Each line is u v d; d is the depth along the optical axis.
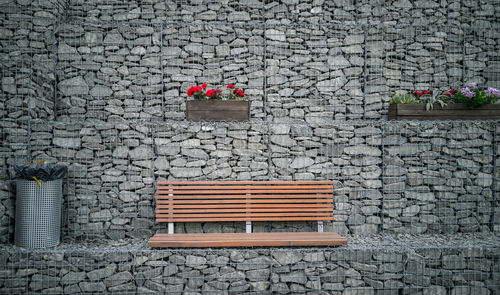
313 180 4.46
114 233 4.28
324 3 5.24
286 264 3.71
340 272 3.72
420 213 4.48
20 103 4.18
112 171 4.30
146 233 4.33
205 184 4.25
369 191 4.48
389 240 4.14
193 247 3.73
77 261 3.58
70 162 4.27
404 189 4.45
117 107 4.81
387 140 4.48
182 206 4.21
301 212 4.32
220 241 3.67
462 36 5.24
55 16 4.60
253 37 5.03
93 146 4.29
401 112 4.66
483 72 5.25
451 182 4.49
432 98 4.64
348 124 4.50
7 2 4.38
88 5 4.97
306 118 5.01
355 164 4.49
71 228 4.23
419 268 3.74
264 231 4.43
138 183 4.32
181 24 4.90
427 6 5.29
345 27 5.09
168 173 4.35
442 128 4.50
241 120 4.48
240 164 4.41
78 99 4.75
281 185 4.31
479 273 3.77
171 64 4.93
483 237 4.25
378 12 5.25
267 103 5.00
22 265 3.54
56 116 4.74
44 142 4.24
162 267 3.64
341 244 3.77
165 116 4.90
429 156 4.49
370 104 5.07
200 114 4.46
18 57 4.42
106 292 3.60
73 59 4.77
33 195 3.76
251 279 3.70
